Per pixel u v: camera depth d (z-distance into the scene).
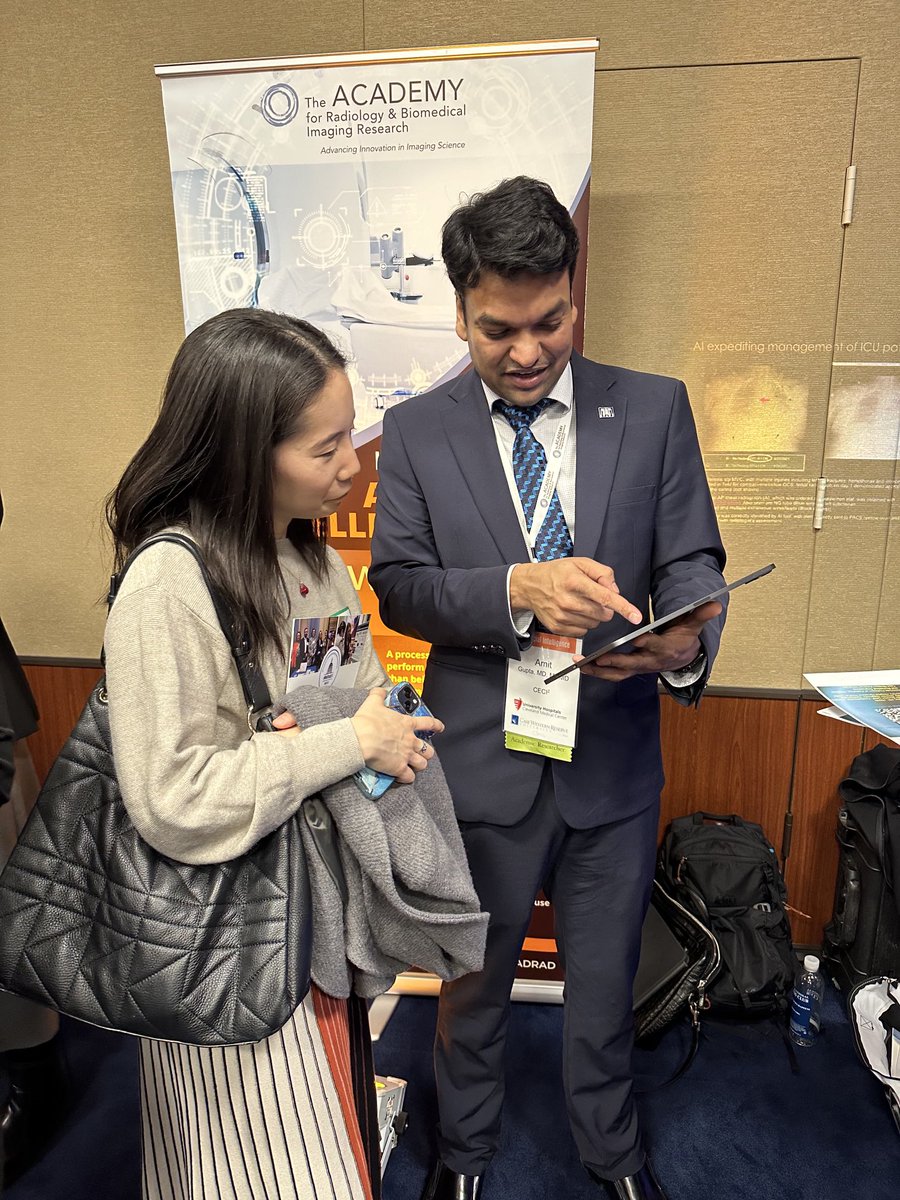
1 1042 1.56
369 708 0.96
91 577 2.43
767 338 2.04
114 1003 0.86
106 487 2.37
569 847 1.39
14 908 0.91
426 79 1.72
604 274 2.06
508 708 1.28
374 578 1.40
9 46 2.08
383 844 0.94
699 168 1.96
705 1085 1.84
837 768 2.21
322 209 1.83
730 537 2.17
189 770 0.84
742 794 2.27
